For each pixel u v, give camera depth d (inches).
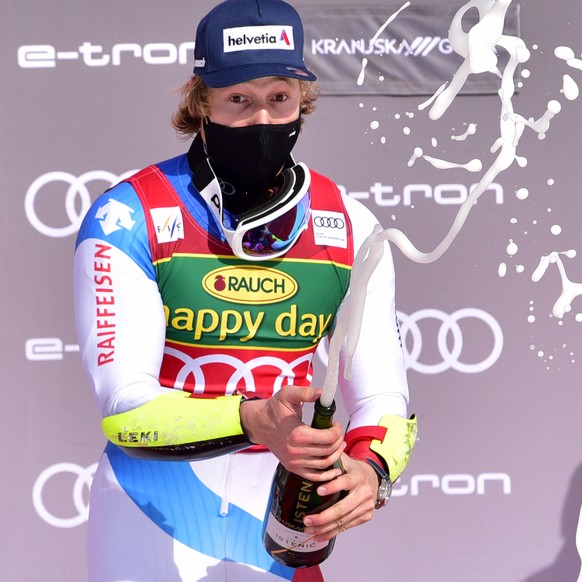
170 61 494.9
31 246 496.1
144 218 244.4
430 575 510.0
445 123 497.7
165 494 252.2
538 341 507.2
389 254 272.2
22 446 498.6
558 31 496.1
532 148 499.5
